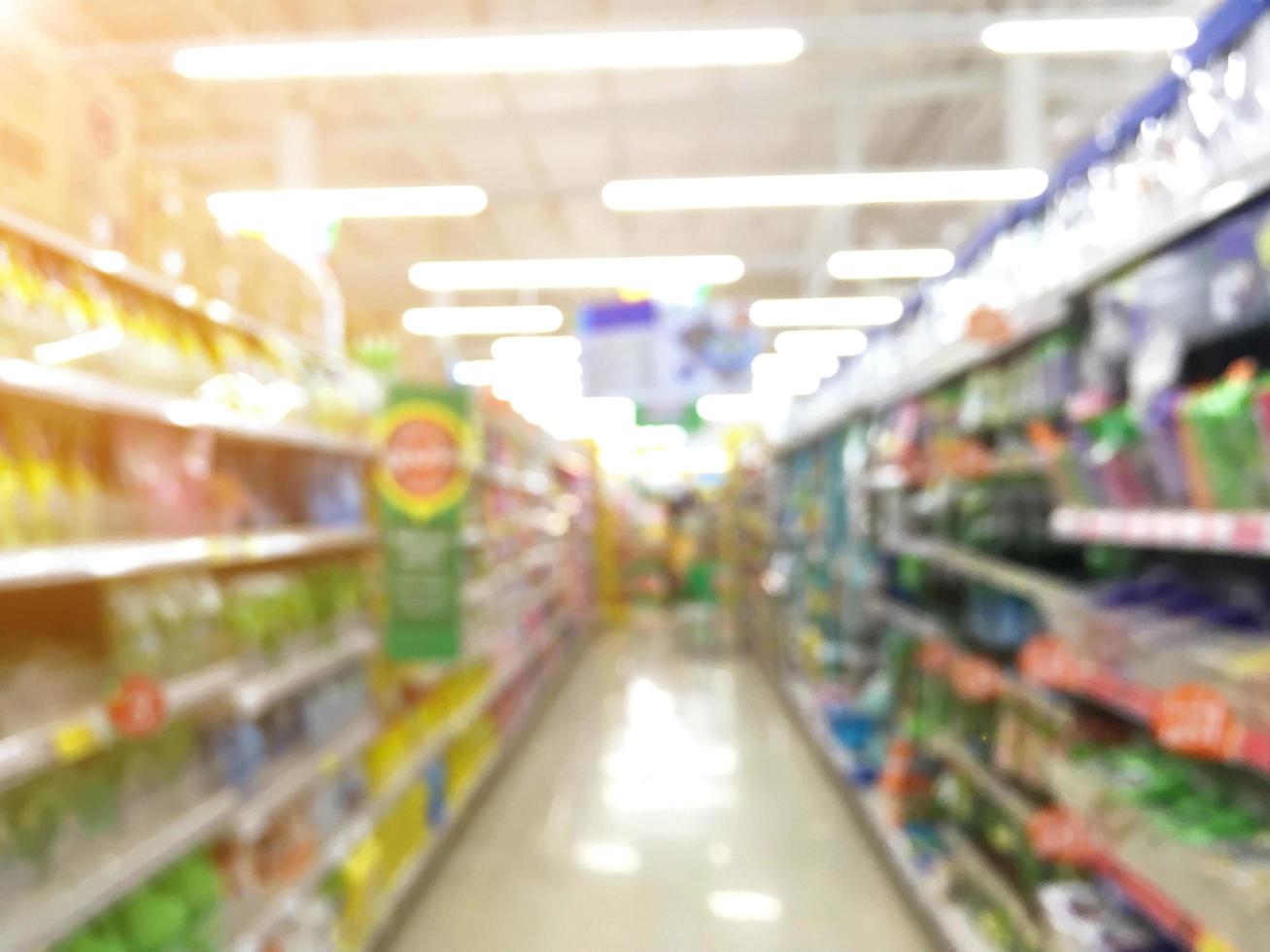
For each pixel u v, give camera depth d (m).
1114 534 2.01
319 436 3.29
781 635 8.60
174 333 2.60
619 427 15.63
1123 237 2.02
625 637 13.67
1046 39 4.30
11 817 1.93
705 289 8.48
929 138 9.84
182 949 2.26
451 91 7.92
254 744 2.79
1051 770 2.33
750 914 3.87
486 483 5.93
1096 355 2.23
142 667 2.23
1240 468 1.60
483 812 5.29
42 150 1.99
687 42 4.07
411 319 9.36
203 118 7.98
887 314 10.46
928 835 3.97
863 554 5.03
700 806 5.35
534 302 14.45
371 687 3.93
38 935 1.77
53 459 2.14
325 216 6.12
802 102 7.61
